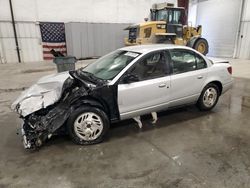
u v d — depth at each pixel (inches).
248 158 107.0
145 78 132.8
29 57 541.3
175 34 462.3
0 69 412.2
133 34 482.0
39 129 111.7
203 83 159.2
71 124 116.9
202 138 128.4
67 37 550.0
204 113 168.2
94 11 587.2
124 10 625.0
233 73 346.0
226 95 220.4
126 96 126.1
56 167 101.8
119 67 134.0
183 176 94.0
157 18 494.9
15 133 138.5
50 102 118.8
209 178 92.4
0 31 499.2
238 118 158.2
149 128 142.9
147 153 112.9
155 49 140.5
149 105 136.4
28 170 99.9
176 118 158.9
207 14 647.8
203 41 489.7
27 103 117.3
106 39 572.1
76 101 117.0
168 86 140.1
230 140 125.6
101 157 109.7
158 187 87.7
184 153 112.4
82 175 95.8
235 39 569.3
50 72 371.6
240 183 89.0
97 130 122.5
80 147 119.6
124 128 143.4
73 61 267.6
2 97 225.0
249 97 212.8
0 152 115.7
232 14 567.2
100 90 119.3
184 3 703.7
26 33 525.3
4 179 93.9
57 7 543.2
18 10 506.6
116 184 89.8
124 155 111.3
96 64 154.7
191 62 154.0
